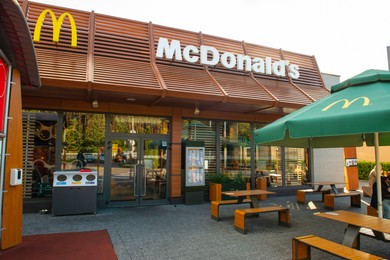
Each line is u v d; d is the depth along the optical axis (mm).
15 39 4867
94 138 9398
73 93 8250
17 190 5562
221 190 10500
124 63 8945
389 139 6867
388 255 5289
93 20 9320
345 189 14234
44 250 5289
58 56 8203
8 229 5328
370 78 5125
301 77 12516
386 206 7090
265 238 6203
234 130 11688
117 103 9609
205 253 5262
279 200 11320
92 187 8344
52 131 8914
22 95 8500
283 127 4895
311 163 13180
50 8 9047
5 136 5168
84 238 6039
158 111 10180
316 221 7812
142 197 9805
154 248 5500
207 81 9664
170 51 9648
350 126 4047
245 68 11031
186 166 10109
